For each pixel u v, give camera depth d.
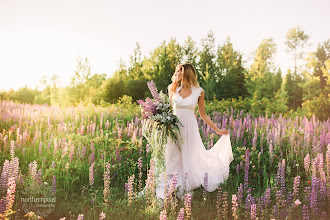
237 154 4.76
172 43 22.69
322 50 21.08
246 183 3.74
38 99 15.59
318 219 2.79
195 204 3.38
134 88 17.72
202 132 5.86
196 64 23.33
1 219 2.22
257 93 21.05
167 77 20.27
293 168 4.47
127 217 2.97
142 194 3.44
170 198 3.04
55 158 4.53
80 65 15.53
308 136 4.90
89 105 9.41
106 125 6.54
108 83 16.97
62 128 6.26
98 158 4.48
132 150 5.01
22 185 3.35
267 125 6.16
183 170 3.68
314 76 19.95
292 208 2.88
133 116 7.68
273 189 3.42
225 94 21.12
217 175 3.96
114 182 4.18
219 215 2.94
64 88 15.59
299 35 22.05
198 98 3.92
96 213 3.07
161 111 3.64
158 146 3.64
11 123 7.07
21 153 4.86
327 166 3.51
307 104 10.48
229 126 6.25
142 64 21.84
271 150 4.46
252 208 2.65
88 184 3.99
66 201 3.46
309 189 3.19
